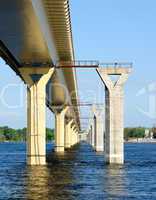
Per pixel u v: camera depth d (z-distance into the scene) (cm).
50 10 5684
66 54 8425
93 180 5919
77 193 4662
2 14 5028
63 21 6159
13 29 5684
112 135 8731
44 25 5850
